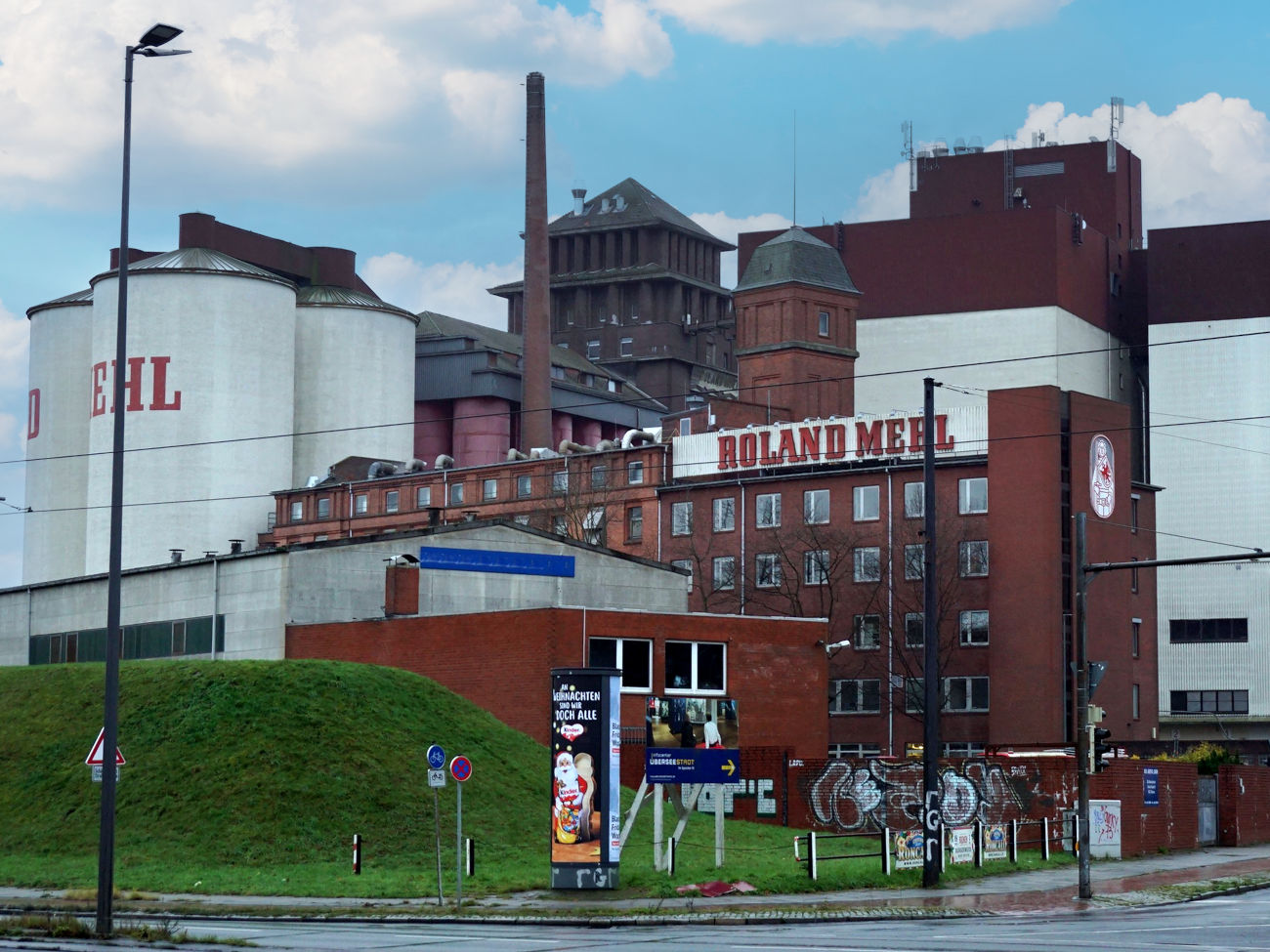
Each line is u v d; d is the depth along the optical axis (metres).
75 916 32.62
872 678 97.81
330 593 67.19
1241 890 43.22
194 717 49.62
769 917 33.22
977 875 43.72
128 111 33.41
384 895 37.50
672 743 59.38
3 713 54.09
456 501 124.94
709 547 106.25
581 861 37.75
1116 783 55.31
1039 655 92.38
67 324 146.88
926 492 41.38
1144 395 147.25
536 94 150.38
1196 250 140.75
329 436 151.38
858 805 51.16
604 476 115.38
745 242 149.75
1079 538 41.09
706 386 193.25
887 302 141.62
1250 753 107.75
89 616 78.25
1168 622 137.62
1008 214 138.38
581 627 58.16
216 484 135.50
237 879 40.22
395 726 49.91
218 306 136.62
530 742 53.28
